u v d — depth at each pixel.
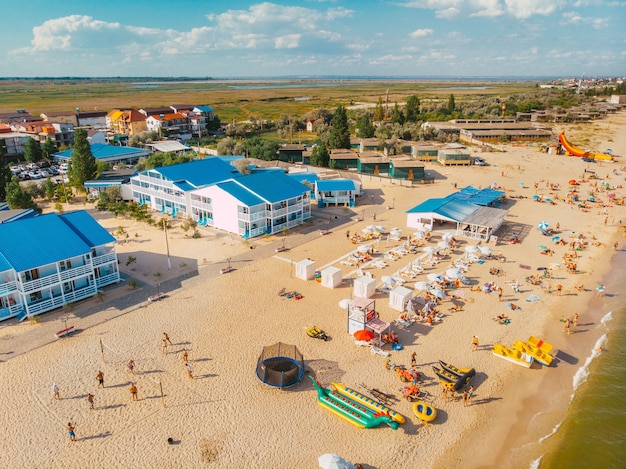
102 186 92.25
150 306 48.38
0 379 36.72
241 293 51.34
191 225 71.12
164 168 82.00
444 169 118.56
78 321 45.28
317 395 35.16
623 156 132.75
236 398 34.88
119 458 29.44
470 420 33.16
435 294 48.31
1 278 45.03
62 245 48.25
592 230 73.38
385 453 30.08
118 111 180.75
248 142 133.38
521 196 92.94
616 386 36.94
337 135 135.62
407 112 189.50
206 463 29.17
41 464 28.95
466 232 69.44
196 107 190.00
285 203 72.12
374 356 39.97
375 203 88.81
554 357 40.59
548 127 172.50
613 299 50.84
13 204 75.50
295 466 29.03
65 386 35.97
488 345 41.81
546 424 33.06
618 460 30.05
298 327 44.47
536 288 52.88
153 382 36.56
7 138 128.88
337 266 58.53
